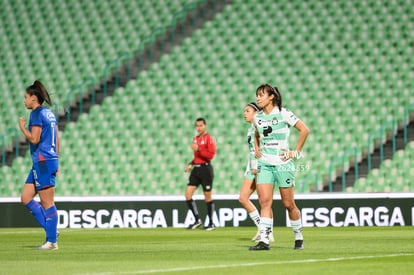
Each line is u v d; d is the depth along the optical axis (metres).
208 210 63.56
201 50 95.31
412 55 90.94
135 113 90.12
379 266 30.12
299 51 93.00
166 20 99.56
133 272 28.19
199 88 91.44
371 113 85.69
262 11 97.62
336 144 82.94
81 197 67.94
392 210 65.81
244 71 92.25
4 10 104.69
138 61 96.19
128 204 67.69
